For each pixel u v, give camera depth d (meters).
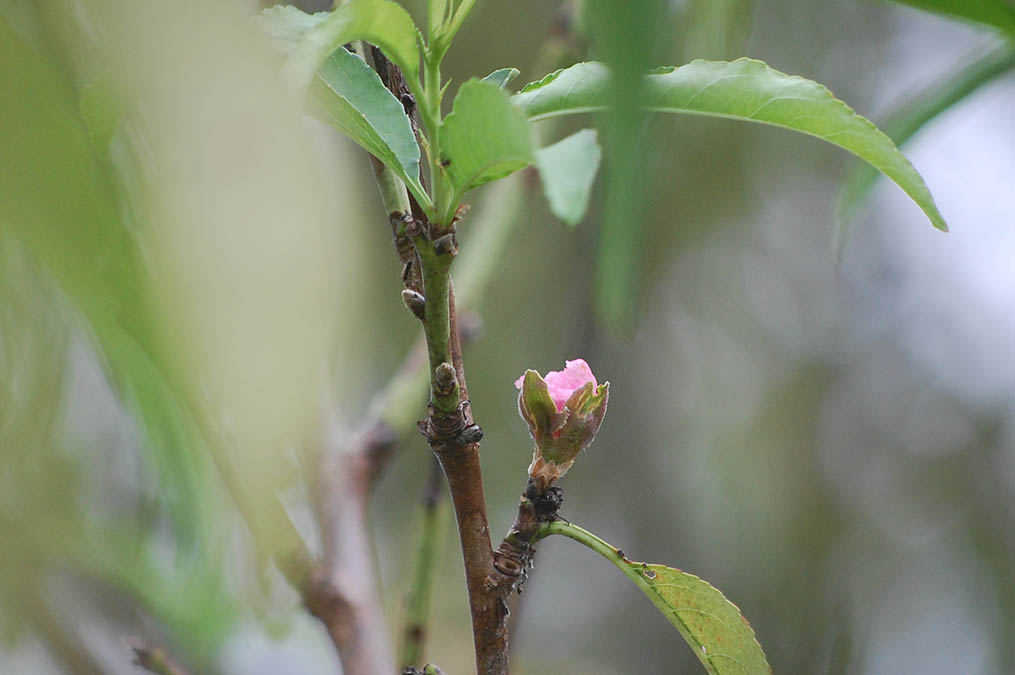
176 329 0.54
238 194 0.56
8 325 0.63
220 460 0.66
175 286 0.54
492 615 0.66
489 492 1.58
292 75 0.61
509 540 0.67
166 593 0.76
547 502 0.67
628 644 1.89
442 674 0.69
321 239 0.56
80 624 0.76
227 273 0.54
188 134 0.56
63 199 0.59
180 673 0.72
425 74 0.64
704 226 1.91
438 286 0.64
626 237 0.59
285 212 0.56
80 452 0.74
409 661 0.73
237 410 0.54
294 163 0.57
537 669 1.69
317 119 0.65
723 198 1.87
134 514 0.75
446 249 0.64
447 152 0.63
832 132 0.66
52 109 0.59
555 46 0.81
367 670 0.71
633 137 0.58
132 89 0.58
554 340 1.53
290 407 0.54
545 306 1.51
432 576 0.73
